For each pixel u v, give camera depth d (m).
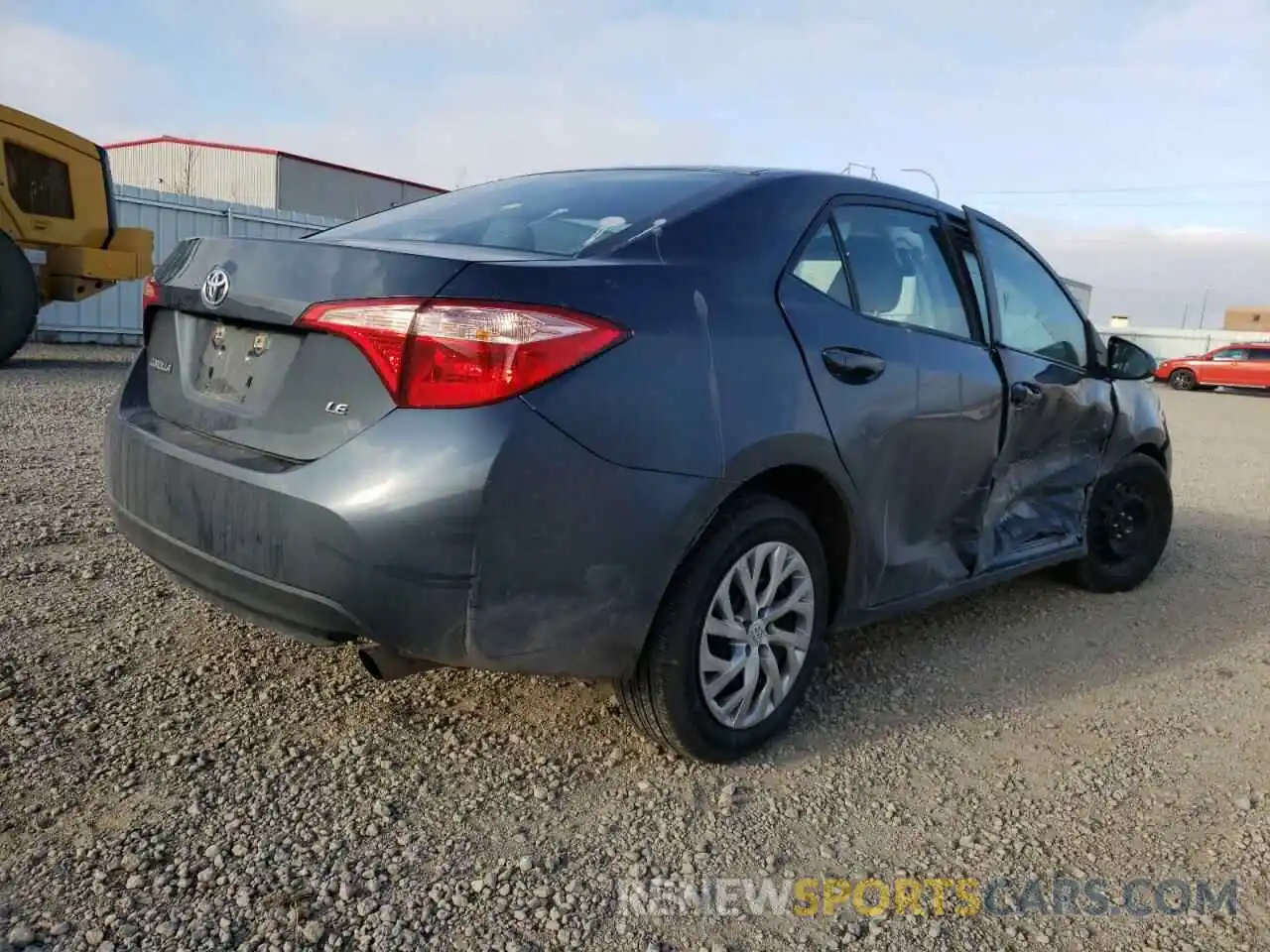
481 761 2.84
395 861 2.37
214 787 2.61
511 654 2.40
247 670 3.28
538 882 2.34
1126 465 4.72
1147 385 4.96
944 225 3.72
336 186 32.38
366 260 2.42
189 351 2.87
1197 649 4.21
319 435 2.41
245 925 2.11
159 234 15.83
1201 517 7.00
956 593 3.70
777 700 2.99
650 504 2.48
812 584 3.03
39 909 2.11
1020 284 4.07
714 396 2.62
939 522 3.50
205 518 2.54
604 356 2.43
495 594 2.32
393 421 2.31
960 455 3.50
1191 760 3.18
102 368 11.55
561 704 3.19
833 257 3.16
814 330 2.95
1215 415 19.05
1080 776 3.03
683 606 2.65
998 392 3.64
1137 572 4.95
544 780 2.76
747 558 2.81
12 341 10.79
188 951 2.03
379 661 2.51
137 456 2.77
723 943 2.19
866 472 3.08
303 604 2.38
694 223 2.87
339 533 2.29
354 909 2.19
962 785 2.93
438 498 2.25
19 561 4.13
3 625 3.48
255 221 17.11
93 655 3.30
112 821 2.43
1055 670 3.87
